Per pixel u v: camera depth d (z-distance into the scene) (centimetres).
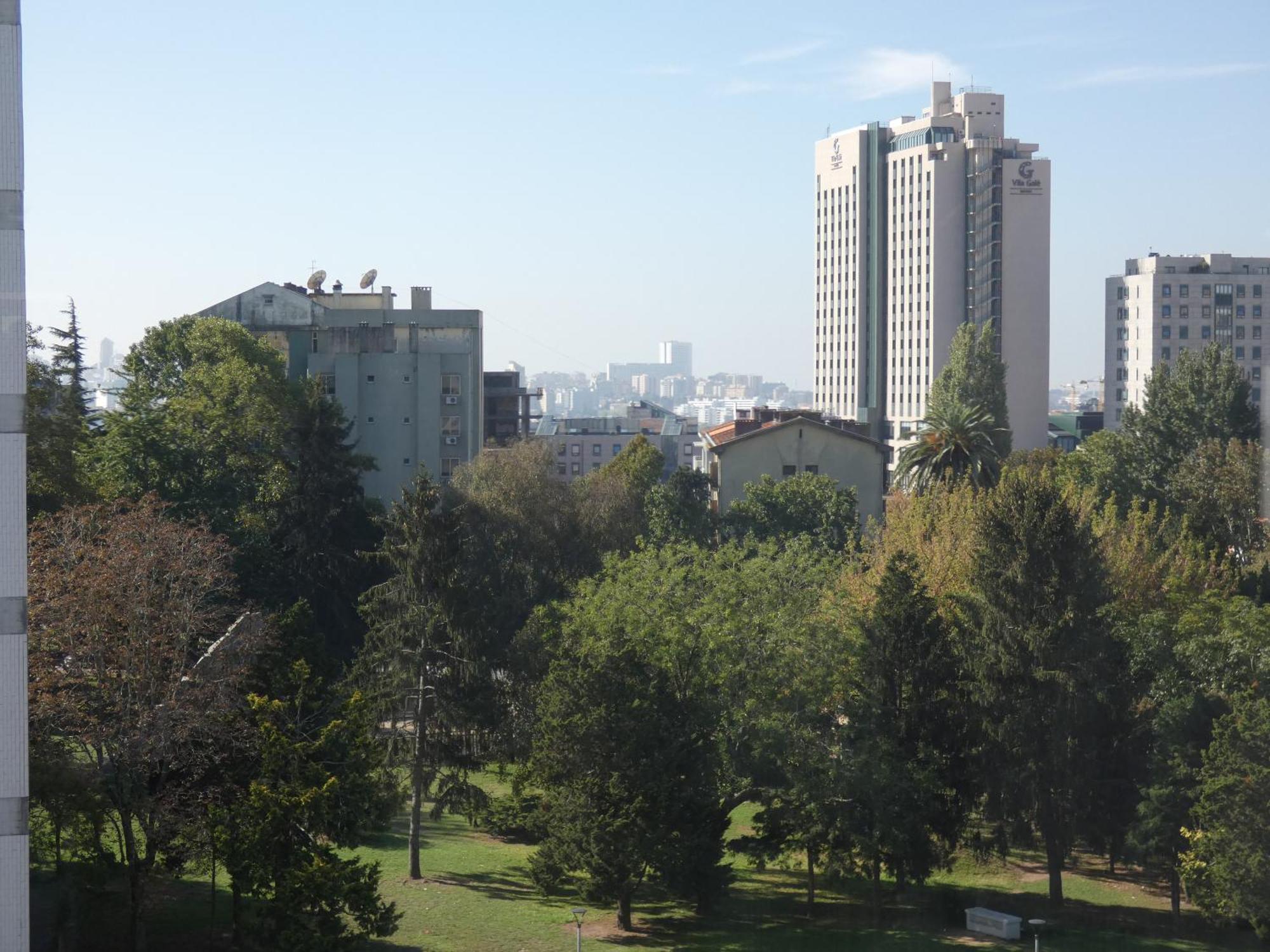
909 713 5475
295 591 7625
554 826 4884
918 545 6881
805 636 5403
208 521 7412
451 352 12825
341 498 7838
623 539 9350
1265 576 7619
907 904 5378
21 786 2738
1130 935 4988
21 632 2741
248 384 8369
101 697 3988
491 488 8675
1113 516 7500
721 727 5316
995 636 5612
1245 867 4722
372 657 5419
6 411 2723
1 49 2702
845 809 5116
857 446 12488
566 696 4934
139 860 3988
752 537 8162
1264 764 4778
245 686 4306
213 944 4100
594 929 4831
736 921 5047
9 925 2733
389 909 4041
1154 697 5562
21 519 2734
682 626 5434
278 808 3825
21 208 2727
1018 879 5803
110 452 7831
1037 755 5478
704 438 14950
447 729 5409
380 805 4253
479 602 6556
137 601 4006
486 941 4569
